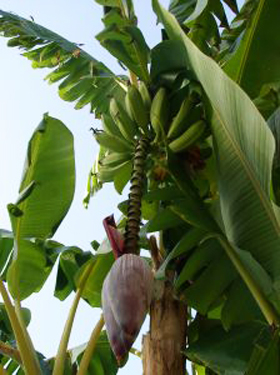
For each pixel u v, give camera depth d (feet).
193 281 6.27
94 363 8.53
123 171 6.57
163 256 6.25
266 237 5.39
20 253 7.89
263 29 6.75
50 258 8.05
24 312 8.57
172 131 6.02
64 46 8.57
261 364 5.00
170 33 6.15
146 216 7.06
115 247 5.07
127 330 4.46
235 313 5.94
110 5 7.22
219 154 5.70
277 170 5.92
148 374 5.35
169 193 6.09
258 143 5.02
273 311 5.51
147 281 4.73
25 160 7.69
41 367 7.41
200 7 6.06
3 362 8.82
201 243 6.04
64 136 7.86
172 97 6.29
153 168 6.28
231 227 5.57
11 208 7.06
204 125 5.96
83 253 8.45
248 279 5.70
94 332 7.08
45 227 7.64
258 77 6.79
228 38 8.09
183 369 5.45
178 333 5.55
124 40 6.51
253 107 4.91
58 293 8.38
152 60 6.31
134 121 6.30
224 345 5.74
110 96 6.56
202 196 6.44
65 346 6.87
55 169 7.73
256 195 5.43
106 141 6.42
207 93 5.53
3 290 7.08
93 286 7.47
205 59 5.24
